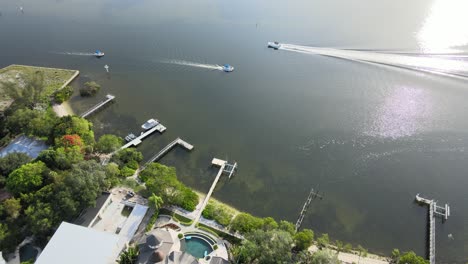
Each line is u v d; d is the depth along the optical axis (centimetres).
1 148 15538
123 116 18388
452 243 11994
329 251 10656
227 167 15062
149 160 15475
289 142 16400
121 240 11250
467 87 19125
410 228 12581
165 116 18312
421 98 18438
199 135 16988
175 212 12750
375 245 12056
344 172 14788
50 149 13912
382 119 17200
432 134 16125
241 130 17250
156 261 10419
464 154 15062
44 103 18800
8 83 17900
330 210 13262
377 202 13512
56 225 11456
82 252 10244
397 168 14750
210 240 11731
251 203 13600
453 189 13750
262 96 19675
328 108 18325
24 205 11975
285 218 13012
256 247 10481
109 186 13375
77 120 16062
